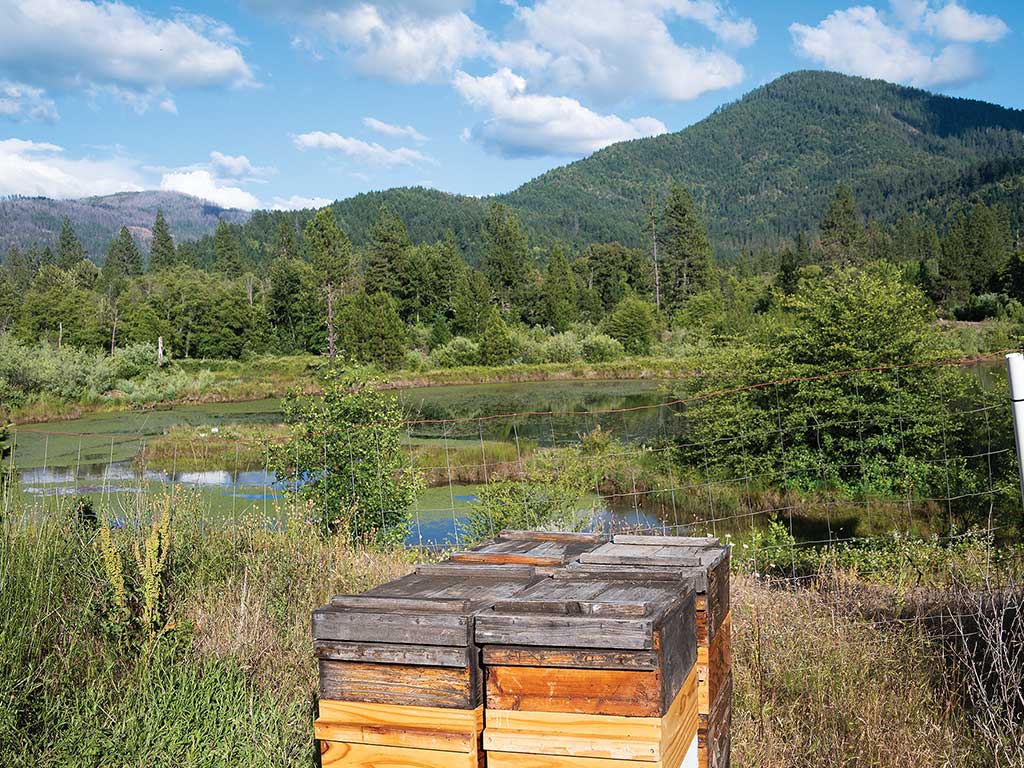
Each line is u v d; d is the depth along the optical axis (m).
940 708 4.30
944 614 5.54
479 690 2.27
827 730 4.10
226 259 140.38
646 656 2.08
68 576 5.68
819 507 14.77
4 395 41.41
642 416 35.44
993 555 7.57
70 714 4.13
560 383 60.31
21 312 91.75
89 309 88.25
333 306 91.12
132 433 32.91
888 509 13.80
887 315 17.30
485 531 9.62
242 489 18.02
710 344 32.09
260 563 6.36
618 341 79.44
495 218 140.38
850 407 16.20
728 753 3.21
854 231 101.88
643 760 2.11
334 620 2.34
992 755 3.80
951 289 103.12
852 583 7.10
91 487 14.34
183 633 4.96
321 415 10.03
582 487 10.59
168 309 89.94
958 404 15.97
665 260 118.38
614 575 2.74
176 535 6.35
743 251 165.00
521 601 2.32
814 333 18.06
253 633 5.17
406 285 109.19
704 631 2.74
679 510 16.08
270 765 3.77
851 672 4.53
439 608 2.36
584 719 2.16
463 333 95.94
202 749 3.91
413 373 66.75
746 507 15.74
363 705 2.33
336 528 9.13
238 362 80.38
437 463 21.73
